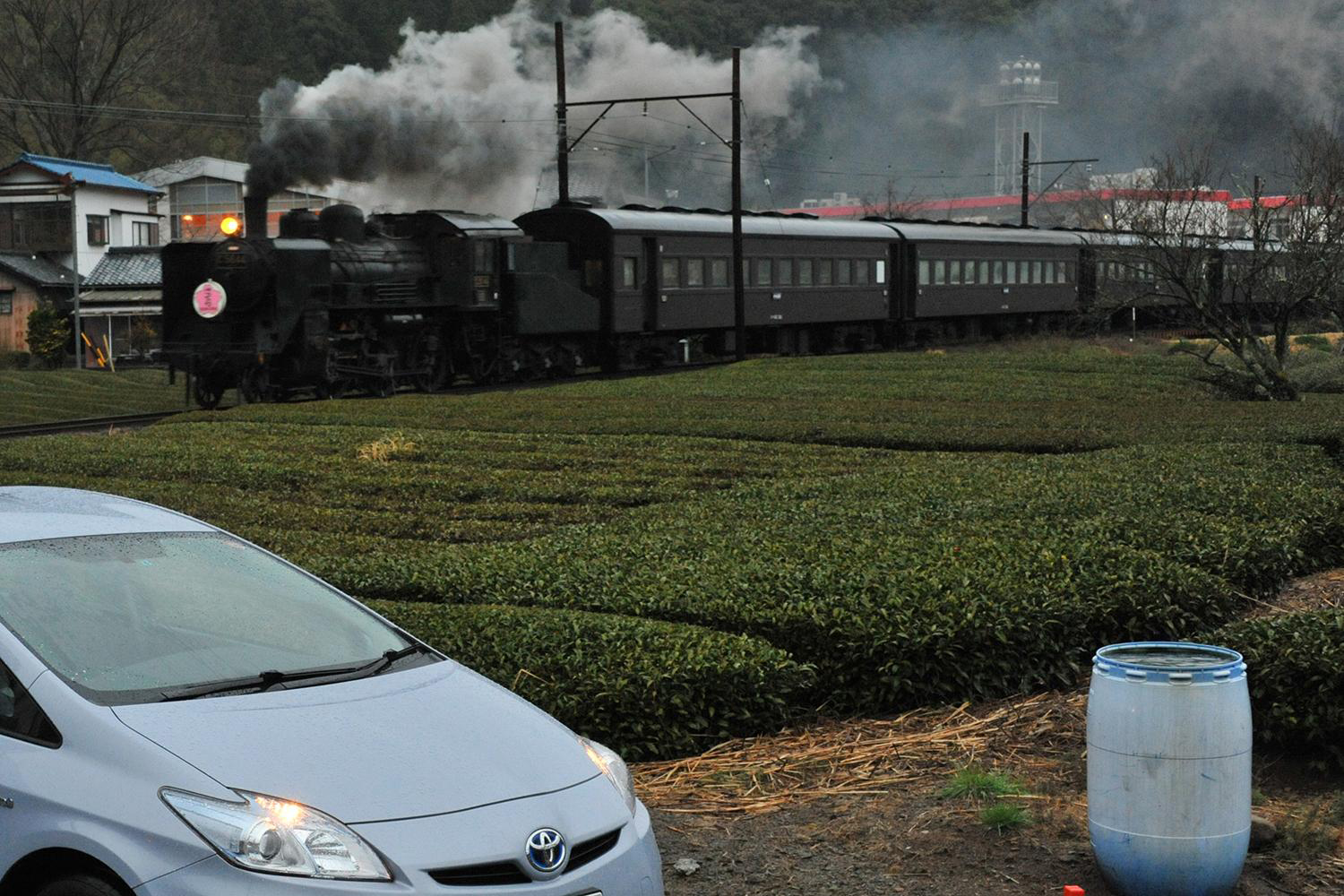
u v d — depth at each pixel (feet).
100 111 209.15
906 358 131.75
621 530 38.34
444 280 115.55
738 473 58.18
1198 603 29.43
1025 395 95.04
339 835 13.83
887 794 21.86
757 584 28.43
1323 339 167.43
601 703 23.35
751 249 140.36
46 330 160.35
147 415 92.43
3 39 211.41
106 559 17.74
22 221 176.04
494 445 67.31
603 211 129.29
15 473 58.85
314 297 101.14
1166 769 17.30
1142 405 87.15
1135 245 109.29
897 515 39.73
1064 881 18.56
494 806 14.65
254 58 271.69
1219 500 40.22
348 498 51.70
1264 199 114.62
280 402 103.09
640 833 15.60
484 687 17.40
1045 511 39.42
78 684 15.29
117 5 209.15
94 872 14.08
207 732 14.83
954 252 166.50
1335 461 57.21
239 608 17.84
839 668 25.88
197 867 13.47
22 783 14.44
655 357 137.18
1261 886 18.37
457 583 30.09
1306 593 34.91
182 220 205.57
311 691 16.26
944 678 26.05
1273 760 22.94
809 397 93.35
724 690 24.18
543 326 122.52
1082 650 27.32
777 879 18.97
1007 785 21.57
